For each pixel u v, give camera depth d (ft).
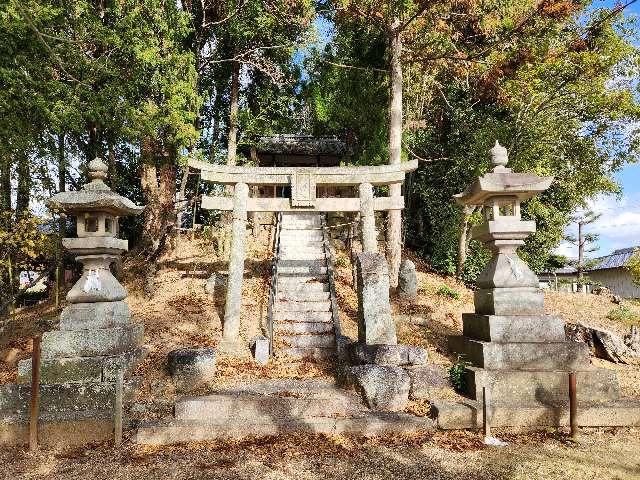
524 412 21.09
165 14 36.55
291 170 33.37
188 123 37.55
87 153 39.47
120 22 32.60
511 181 23.99
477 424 20.75
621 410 21.39
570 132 46.68
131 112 32.19
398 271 45.39
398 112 44.80
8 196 32.53
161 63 34.73
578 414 21.18
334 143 74.49
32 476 16.51
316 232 52.54
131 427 20.49
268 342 29.32
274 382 25.36
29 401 20.54
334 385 24.79
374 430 20.43
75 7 30.81
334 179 33.68
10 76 25.93
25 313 41.96
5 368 27.53
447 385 23.75
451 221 56.03
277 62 54.13
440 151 58.13
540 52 42.68
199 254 52.37
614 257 88.69
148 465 17.16
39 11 26.76
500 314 23.57
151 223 45.68
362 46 54.34
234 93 55.62
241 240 32.65
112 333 22.82
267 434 20.12
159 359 26.53
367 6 42.42
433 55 45.73
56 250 33.40
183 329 32.73
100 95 30.83
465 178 52.70
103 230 24.27
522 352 22.65
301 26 46.42
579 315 43.29
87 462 17.56
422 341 30.60
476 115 51.78
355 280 42.32
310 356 30.09
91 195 23.61
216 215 59.41
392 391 22.47
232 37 49.24
